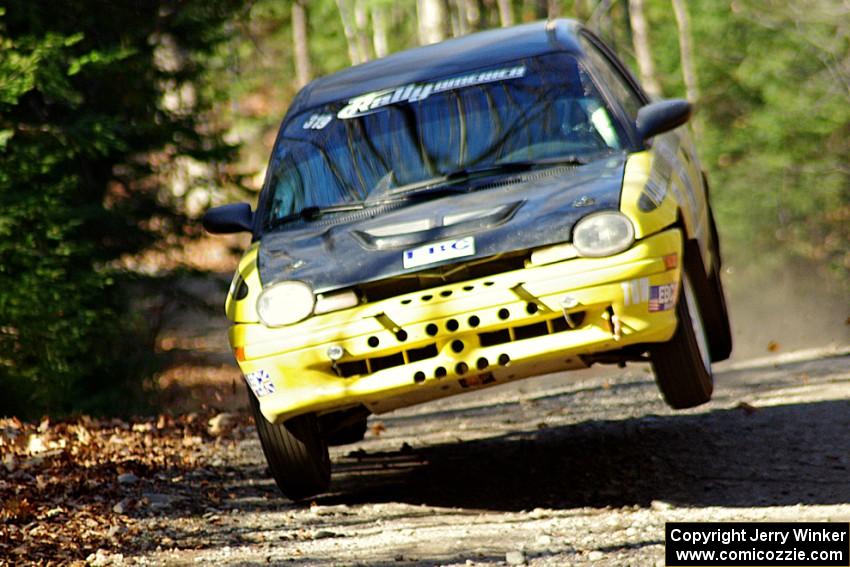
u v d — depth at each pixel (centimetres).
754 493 1852
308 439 2020
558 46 2242
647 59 11838
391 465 2452
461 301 1767
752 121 11731
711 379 2034
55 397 4066
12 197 3972
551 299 1753
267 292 1877
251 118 10994
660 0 13350
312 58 15088
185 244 5181
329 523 1956
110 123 4372
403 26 15612
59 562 1714
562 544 1652
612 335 1767
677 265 1811
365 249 1862
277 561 1695
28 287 3888
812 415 2373
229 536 1884
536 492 2052
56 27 4606
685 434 2350
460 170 2028
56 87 4153
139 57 4781
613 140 2025
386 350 1798
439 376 1789
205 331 6600
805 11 11381
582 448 2355
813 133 11394
